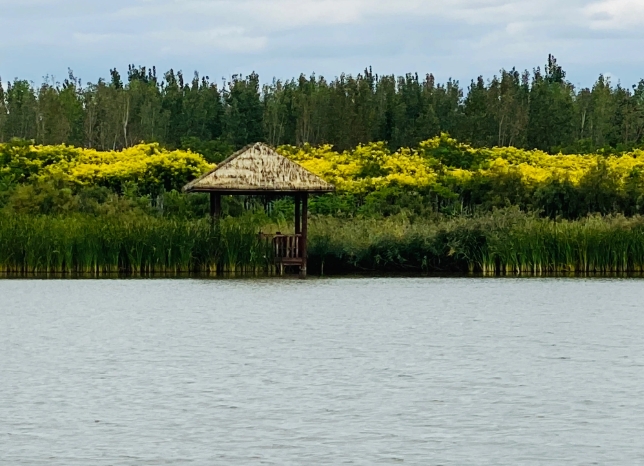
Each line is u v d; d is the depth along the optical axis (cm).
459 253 6372
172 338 3712
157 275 5875
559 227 6306
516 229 6288
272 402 2694
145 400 2711
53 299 4831
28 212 6638
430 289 5409
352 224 6744
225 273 5988
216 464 2173
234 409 2619
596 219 6525
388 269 6444
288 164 6038
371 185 7800
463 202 7962
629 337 3769
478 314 4403
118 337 3734
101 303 4700
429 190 7762
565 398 2744
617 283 5688
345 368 3144
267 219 7025
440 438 2367
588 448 2295
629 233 6188
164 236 5894
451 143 8688
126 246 5866
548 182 7738
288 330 3916
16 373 3062
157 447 2292
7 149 7969
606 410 2619
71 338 3712
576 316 4341
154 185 7762
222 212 7275
